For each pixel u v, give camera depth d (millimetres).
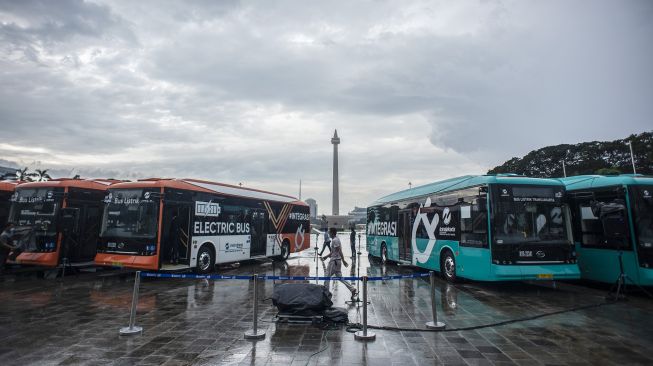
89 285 11758
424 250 14008
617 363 5270
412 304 9070
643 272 9555
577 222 11586
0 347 5855
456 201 12055
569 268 10250
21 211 13922
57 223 13430
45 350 5727
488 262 10203
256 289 6617
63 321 7402
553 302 9336
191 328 6945
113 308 8555
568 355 5570
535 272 10031
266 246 17984
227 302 9273
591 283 12203
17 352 5637
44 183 13891
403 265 18078
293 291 7578
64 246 13461
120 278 13188
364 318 6387
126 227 12562
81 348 5824
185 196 13273
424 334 6613
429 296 10102
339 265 10156
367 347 5918
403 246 15977
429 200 13852
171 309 8492
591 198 11117
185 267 12969
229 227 15422
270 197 18922
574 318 7750
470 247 11070
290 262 19656
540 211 10523
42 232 13414
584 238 11289
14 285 11734
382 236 18688
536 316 7848
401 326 7105
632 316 7910
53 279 12938
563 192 10758
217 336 6461
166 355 5543
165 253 13523
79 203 14109
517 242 10164
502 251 10086
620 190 10055
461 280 12070
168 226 12938
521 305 8977
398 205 16734
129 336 6438
